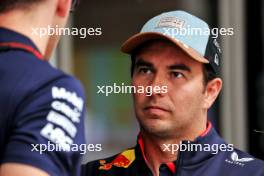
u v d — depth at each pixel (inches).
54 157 167.9
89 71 540.4
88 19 538.9
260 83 543.5
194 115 239.9
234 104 542.0
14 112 167.9
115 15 540.4
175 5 536.7
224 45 539.8
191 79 236.8
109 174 254.4
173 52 234.5
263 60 545.6
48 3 182.4
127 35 541.0
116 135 539.5
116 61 540.4
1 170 163.9
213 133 246.2
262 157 538.0
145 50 237.6
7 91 169.3
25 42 178.4
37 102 168.7
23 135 165.3
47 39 186.1
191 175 239.5
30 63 174.6
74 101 173.9
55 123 169.0
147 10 538.0
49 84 171.6
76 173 176.6
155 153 244.4
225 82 541.6
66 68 529.7
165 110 235.5
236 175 238.5
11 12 179.5
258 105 546.3
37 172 163.2
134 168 249.8
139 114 239.3
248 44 545.6
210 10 541.6
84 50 538.3
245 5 542.6
